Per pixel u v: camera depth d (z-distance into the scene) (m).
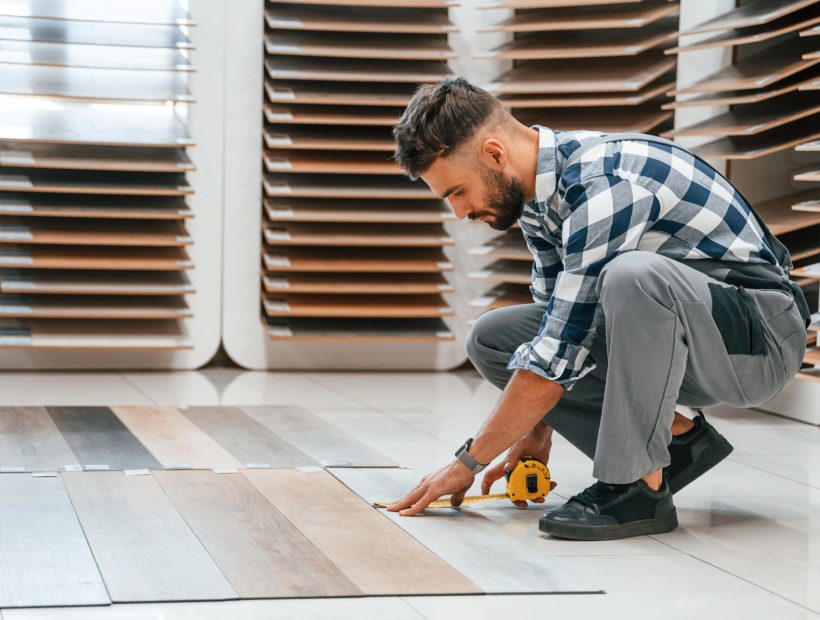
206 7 3.47
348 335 3.67
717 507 2.02
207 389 3.28
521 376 1.73
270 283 3.59
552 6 3.51
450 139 1.69
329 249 3.68
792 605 1.46
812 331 2.95
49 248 3.44
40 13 3.21
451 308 3.74
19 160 3.26
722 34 3.23
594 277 1.69
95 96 3.24
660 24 3.53
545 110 3.65
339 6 3.59
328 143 3.52
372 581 1.49
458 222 3.71
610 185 1.69
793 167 3.21
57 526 1.71
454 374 3.76
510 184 1.73
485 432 1.78
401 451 2.44
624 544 1.74
